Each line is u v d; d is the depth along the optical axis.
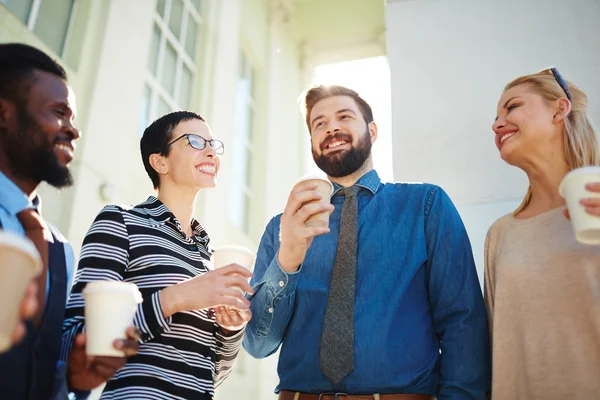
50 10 3.68
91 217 3.66
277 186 7.12
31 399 1.10
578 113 1.56
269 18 7.72
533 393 1.33
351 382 1.46
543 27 2.45
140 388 1.34
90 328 1.11
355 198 1.76
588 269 1.33
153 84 4.82
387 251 1.63
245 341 1.75
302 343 1.58
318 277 1.65
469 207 2.25
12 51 1.26
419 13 2.66
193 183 1.75
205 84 5.69
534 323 1.37
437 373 1.54
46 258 1.22
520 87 1.64
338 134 1.81
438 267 1.59
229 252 1.54
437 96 2.48
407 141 2.44
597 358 1.27
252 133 6.99
